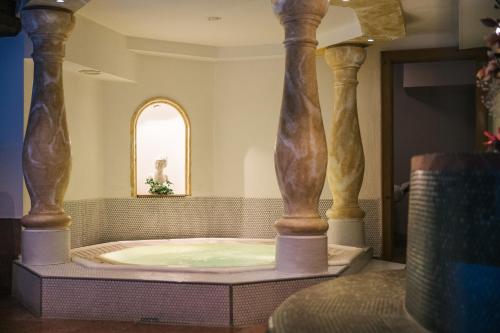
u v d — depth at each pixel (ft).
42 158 20.89
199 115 30.55
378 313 5.48
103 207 28.94
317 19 18.07
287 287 17.46
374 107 29.14
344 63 26.53
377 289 6.53
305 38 17.97
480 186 4.67
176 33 27.73
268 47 29.76
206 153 30.68
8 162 23.54
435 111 37.19
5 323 17.89
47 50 21.16
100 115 28.66
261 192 30.32
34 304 19.08
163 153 30.78
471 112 36.91
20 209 23.47
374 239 29.17
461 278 4.73
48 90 21.15
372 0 20.24
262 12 24.38
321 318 5.25
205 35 28.12
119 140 29.14
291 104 18.04
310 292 6.40
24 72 23.48
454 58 28.07
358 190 26.89
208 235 30.63
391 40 26.55
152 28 26.81
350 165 26.66
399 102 37.42
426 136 37.22
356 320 5.20
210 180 30.73
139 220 29.60
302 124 17.95
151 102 29.63
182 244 27.99
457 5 22.80
